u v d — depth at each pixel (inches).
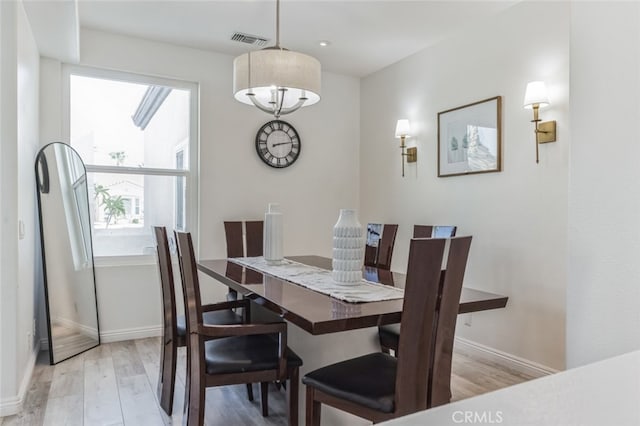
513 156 123.6
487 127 131.1
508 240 125.0
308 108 181.3
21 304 101.4
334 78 186.9
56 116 137.4
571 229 37.3
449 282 63.5
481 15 129.6
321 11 126.6
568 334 37.4
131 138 153.2
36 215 127.4
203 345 72.4
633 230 32.6
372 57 165.6
